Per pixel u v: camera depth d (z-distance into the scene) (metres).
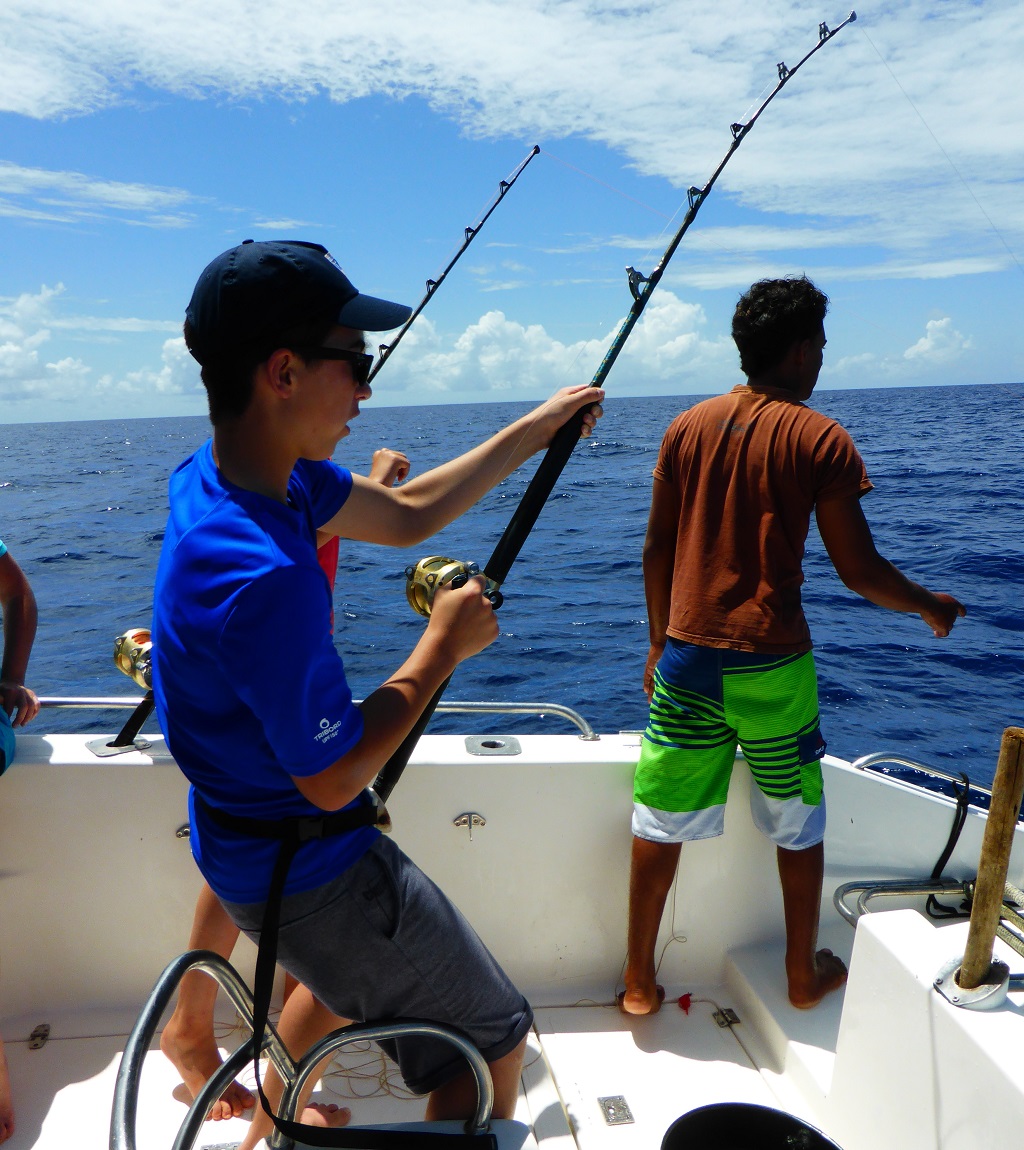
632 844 1.92
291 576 0.90
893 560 10.41
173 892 1.88
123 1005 1.89
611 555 12.00
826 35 1.62
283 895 1.03
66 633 8.62
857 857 2.07
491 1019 1.17
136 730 1.89
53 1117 1.63
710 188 1.55
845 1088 1.43
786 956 1.87
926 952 1.29
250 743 0.97
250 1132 1.40
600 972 2.02
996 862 1.13
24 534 15.73
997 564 10.03
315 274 0.95
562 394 1.44
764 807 1.88
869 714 5.65
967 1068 1.14
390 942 1.09
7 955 1.85
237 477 0.98
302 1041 1.36
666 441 1.92
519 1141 1.09
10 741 1.78
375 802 1.11
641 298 1.52
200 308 0.96
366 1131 1.04
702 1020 1.94
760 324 1.79
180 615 0.92
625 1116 1.69
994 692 6.04
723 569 1.78
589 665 6.96
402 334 1.81
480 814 1.93
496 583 1.30
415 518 1.36
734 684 1.78
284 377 0.95
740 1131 1.37
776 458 1.73
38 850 1.83
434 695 1.13
